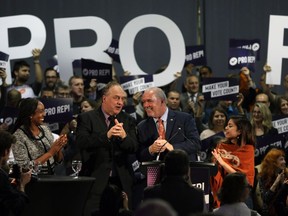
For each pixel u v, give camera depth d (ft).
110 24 49.24
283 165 30.94
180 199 20.34
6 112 32.40
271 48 39.27
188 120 27.14
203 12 49.80
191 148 26.53
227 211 21.83
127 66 39.73
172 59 39.52
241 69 40.60
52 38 48.60
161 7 49.60
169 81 39.37
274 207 30.32
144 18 39.70
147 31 49.19
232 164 27.96
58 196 23.26
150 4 49.49
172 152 20.71
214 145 31.55
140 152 26.43
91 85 38.29
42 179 23.18
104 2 49.24
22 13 48.47
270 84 40.47
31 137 25.93
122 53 39.70
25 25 39.40
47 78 40.57
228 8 49.96
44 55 48.32
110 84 26.23
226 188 21.98
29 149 25.75
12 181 22.91
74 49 39.86
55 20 39.63
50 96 37.52
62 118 33.04
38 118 26.05
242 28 50.16
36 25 39.47
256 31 50.26
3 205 21.98
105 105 26.11
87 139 25.50
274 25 39.22
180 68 39.50
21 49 39.45
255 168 31.07
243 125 28.17
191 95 39.88
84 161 25.91
